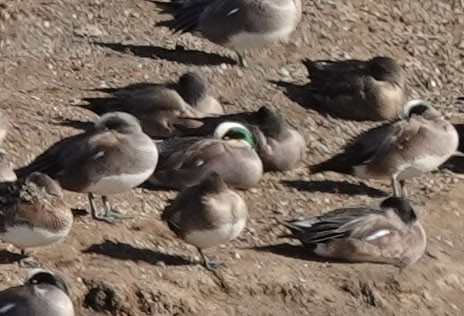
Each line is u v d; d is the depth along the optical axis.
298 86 21.09
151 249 16.78
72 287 15.78
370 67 20.69
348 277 17.03
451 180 19.83
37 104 19.38
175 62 21.00
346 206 18.53
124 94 19.52
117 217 17.19
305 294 16.69
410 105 18.81
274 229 17.80
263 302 16.52
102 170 16.69
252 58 21.41
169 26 21.41
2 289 15.41
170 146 18.22
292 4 20.64
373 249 17.12
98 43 21.12
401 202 17.30
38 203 15.51
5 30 20.88
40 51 20.70
